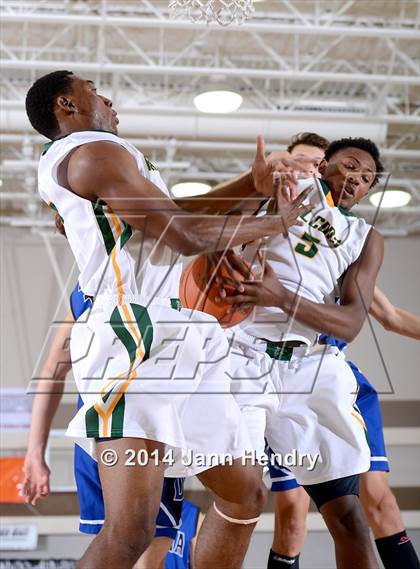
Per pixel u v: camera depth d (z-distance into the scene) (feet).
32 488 8.12
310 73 19.75
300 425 6.39
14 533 24.00
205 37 20.42
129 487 4.89
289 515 8.41
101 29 19.45
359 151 6.74
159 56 21.29
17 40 20.98
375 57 21.53
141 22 18.22
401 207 25.77
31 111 5.90
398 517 8.50
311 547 23.54
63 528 24.17
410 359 26.43
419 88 22.53
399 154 23.26
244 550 5.84
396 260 28.48
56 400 8.33
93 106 5.83
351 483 6.34
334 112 22.11
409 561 8.33
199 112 21.27
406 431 25.91
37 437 8.23
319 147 9.27
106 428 4.91
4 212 28.27
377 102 20.86
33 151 23.18
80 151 5.25
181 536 10.77
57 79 5.84
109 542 4.78
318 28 18.40
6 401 25.46
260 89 22.81
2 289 26.84
